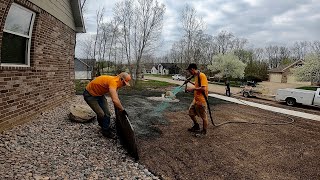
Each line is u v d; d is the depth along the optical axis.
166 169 4.05
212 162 4.48
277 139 6.22
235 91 26.92
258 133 6.73
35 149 4.08
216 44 67.12
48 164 3.60
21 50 5.70
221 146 5.39
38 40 6.22
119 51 34.94
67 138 4.82
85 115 6.01
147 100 12.55
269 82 49.31
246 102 14.79
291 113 11.14
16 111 5.16
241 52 62.94
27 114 5.67
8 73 4.82
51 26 7.14
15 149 3.95
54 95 7.55
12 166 3.36
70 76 9.48
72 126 5.62
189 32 42.25
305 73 34.09
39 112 6.38
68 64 9.14
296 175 4.14
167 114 8.68
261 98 20.64
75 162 3.81
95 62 37.78
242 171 4.17
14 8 5.23
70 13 9.17
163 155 4.65
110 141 5.00
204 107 6.00
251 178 3.93
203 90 5.92
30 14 5.89
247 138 6.14
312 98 15.56
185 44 43.78
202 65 47.22
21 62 5.73
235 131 6.78
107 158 4.17
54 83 7.54
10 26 5.18
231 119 8.57
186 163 4.36
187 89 6.05
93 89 4.90
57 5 7.60
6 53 5.12
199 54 43.44
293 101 16.47
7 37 5.13
